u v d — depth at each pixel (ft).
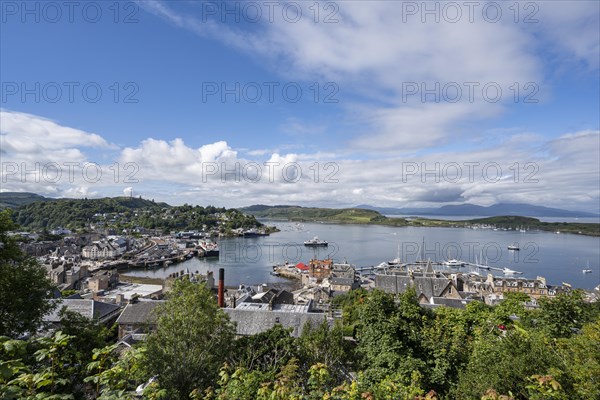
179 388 73.36
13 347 20.90
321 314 156.76
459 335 91.04
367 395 30.17
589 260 629.92
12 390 20.65
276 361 92.27
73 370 38.91
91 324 81.05
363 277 477.36
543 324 109.91
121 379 27.45
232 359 89.45
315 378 34.71
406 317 93.35
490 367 59.98
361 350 98.68
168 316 82.07
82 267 407.03
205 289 88.79
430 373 81.76
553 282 460.96
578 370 52.70
